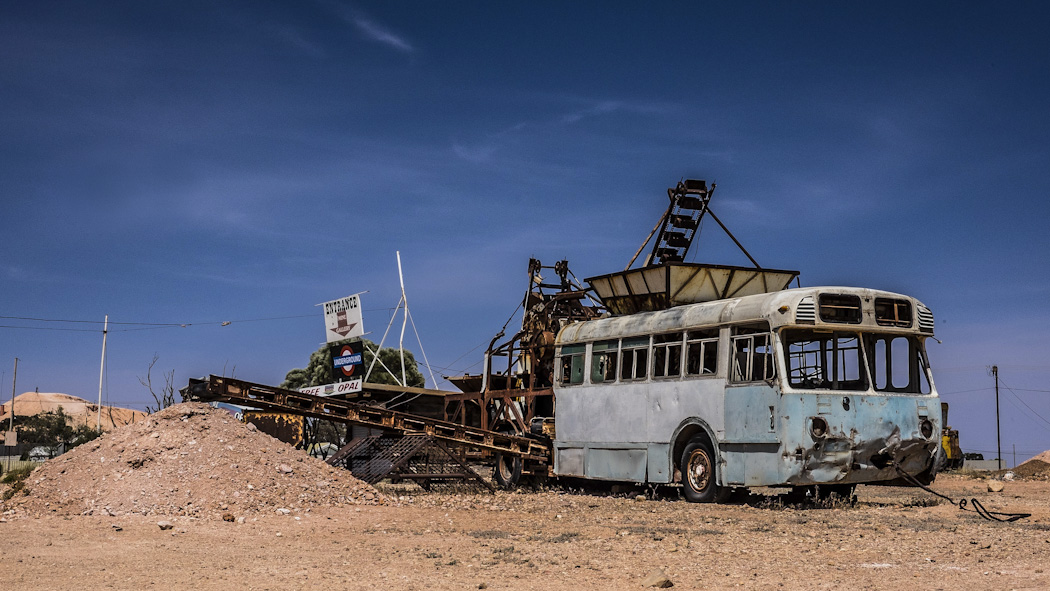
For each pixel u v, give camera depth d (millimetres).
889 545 12289
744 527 14672
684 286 21953
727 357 18922
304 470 18438
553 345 25938
